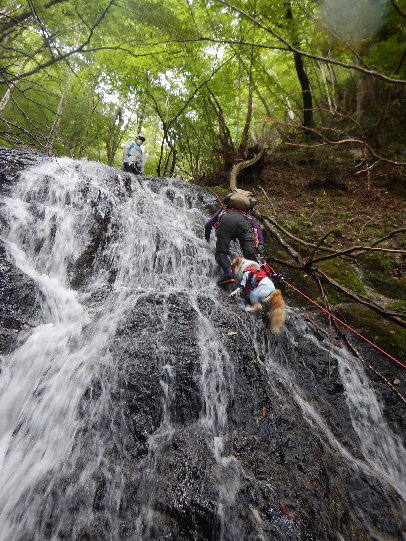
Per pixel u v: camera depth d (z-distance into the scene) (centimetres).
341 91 1232
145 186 707
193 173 1138
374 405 378
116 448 257
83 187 583
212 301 428
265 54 984
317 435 310
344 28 497
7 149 634
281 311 371
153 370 306
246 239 482
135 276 499
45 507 221
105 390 290
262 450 275
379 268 559
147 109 1327
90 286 457
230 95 998
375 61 576
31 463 247
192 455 250
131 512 218
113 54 772
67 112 1246
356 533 245
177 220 626
